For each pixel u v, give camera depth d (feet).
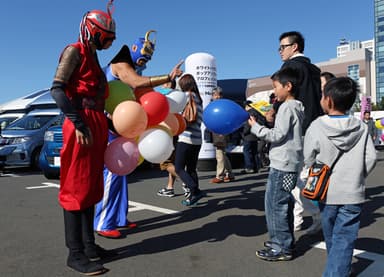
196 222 15.67
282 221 11.15
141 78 11.67
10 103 48.49
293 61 13.17
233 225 15.20
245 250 12.28
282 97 11.10
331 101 9.24
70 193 10.22
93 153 10.25
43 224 15.57
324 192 9.09
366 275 10.23
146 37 13.61
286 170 10.82
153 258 11.63
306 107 12.88
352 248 8.97
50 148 27.55
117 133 11.49
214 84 30.60
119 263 11.24
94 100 10.37
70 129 9.97
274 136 10.59
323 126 9.13
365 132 9.04
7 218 16.56
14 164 31.30
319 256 11.68
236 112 11.47
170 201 19.89
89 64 10.13
